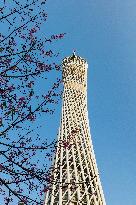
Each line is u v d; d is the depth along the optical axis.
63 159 76.69
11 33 15.02
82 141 84.75
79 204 63.09
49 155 15.90
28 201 14.02
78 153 80.25
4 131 13.89
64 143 16.58
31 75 15.23
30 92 14.71
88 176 73.19
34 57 15.27
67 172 71.44
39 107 14.72
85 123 91.06
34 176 13.98
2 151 13.62
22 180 13.84
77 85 102.94
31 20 15.45
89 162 78.94
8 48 14.80
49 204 60.41
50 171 14.93
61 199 61.38
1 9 14.90
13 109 14.09
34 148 14.37
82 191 68.44
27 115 14.34
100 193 69.06
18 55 14.94
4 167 13.39
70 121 90.12
